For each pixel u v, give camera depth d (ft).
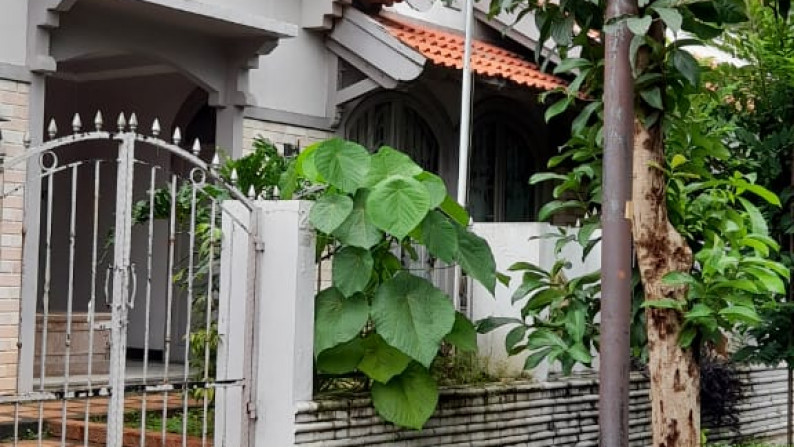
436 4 47.50
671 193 23.61
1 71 32.09
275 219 23.65
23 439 28.45
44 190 45.57
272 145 33.17
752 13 33.19
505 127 49.62
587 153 25.35
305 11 41.39
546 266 29.68
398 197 23.39
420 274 28.55
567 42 21.30
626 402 17.35
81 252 46.62
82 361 37.60
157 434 27.32
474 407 26.91
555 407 29.43
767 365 33.63
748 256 22.91
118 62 42.63
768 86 34.88
